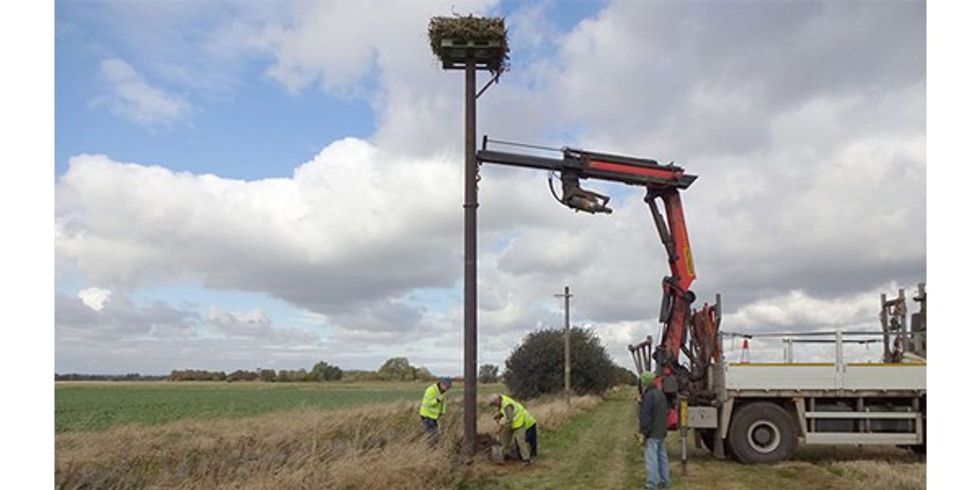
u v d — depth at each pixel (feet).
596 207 53.52
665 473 41.16
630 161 54.13
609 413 109.29
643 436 41.47
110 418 112.16
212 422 83.71
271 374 335.88
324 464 40.70
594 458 53.78
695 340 54.19
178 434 66.49
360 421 64.23
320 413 77.97
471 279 51.93
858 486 40.45
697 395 53.26
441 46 51.44
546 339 163.84
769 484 42.70
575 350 162.50
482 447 53.21
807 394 50.93
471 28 51.26
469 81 52.54
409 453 44.01
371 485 39.06
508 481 44.19
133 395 208.33
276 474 39.32
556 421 78.95
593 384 164.55
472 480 44.19
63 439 59.62
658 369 54.44
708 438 56.18
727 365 51.37
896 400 51.26
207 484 39.45
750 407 51.06
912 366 50.44
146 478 41.42
